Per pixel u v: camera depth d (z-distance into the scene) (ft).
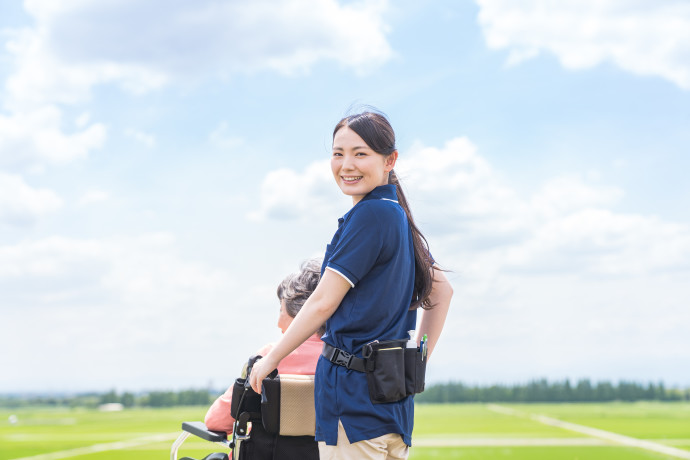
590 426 60.70
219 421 8.16
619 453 34.68
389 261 6.64
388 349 6.50
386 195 6.99
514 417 79.56
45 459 35.32
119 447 39.65
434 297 7.75
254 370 6.86
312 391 7.43
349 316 6.57
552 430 56.03
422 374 6.91
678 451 35.68
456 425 65.31
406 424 6.74
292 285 8.23
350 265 6.46
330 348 6.66
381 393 6.39
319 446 6.64
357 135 6.94
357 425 6.40
